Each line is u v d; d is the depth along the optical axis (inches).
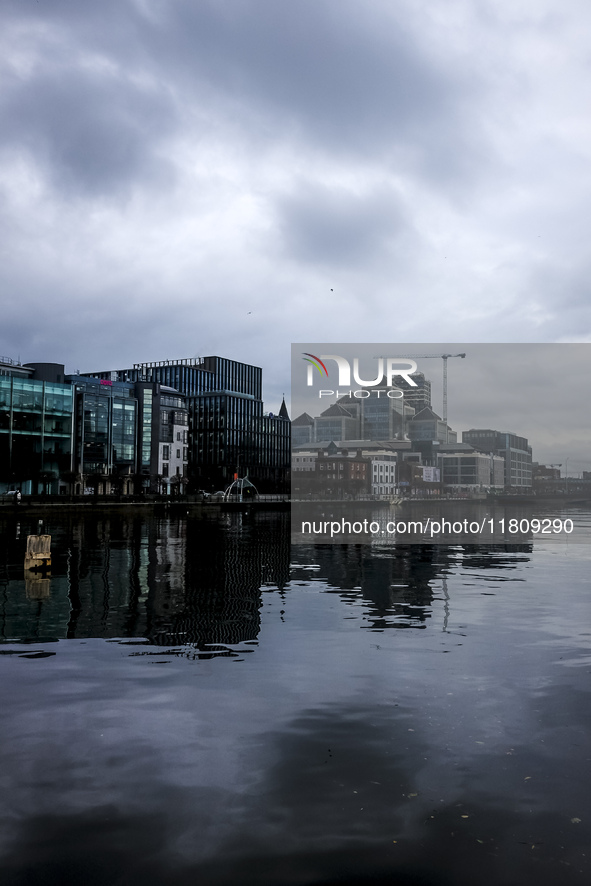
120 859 305.9
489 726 466.3
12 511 3631.9
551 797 362.9
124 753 417.7
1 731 453.1
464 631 792.3
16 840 320.5
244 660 643.5
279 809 349.7
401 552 2007.9
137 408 7052.2
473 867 300.5
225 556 1756.9
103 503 4082.2
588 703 516.7
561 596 1095.6
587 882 290.0
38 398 5841.5
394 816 343.3
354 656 662.5
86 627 796.0
